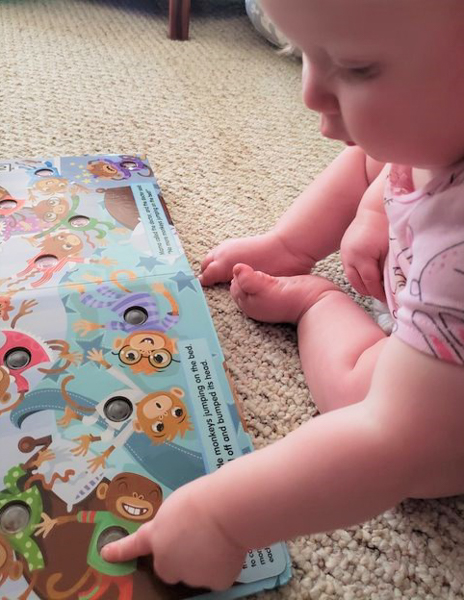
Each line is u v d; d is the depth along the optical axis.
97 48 1.37
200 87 1.25
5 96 1.14
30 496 0.52
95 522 0.51
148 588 0.48
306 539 0.54
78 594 0.47
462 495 0.58
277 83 1.30
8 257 0.73
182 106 1.18
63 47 1.35
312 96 0.42
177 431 0.58
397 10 0.34
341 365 0.62
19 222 0.78
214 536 0.46
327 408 0.62
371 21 0.35
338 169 0.75
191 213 0.91
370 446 0.44
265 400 0.66
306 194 0.78
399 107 0.39
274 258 0.78
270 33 1.41
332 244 0.77
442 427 0.43
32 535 0.50
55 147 1.01
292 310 0.72
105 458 0.55
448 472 0.45
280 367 0.69
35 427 0.57
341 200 0.75
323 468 0.45
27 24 1.45
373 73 0.38
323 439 0.45
